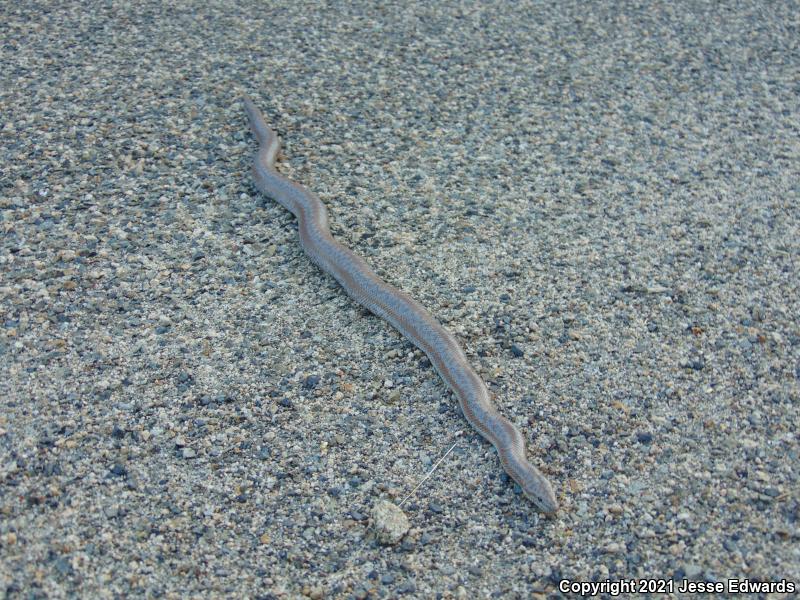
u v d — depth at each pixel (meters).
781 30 1.21
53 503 0.61
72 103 0.99
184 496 0.63
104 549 0.59
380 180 0.92
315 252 0.82
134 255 0.81
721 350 0.75
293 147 0.96
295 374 0.72
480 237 0.86
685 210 0.90
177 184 0.90
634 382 0.72
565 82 1.08
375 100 1.04
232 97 1.02
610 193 0.92
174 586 0.58
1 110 0.98
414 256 0.83
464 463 0.67
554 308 0.79
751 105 1.06
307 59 1.10
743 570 0.60
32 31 1.12
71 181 0.89
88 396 0.69
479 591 0.59
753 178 0.94
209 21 1.16
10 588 0.57
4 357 0.71
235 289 0.79
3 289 0.77
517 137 0.99
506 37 1.17
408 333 0.75
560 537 0.62
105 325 0.75
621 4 1.26
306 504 0.63
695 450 0.67
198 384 0.71
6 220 0.84
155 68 1.06
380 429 0.69
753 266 0.83
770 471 0.66
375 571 0.60
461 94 1.05
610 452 0.67
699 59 1.14
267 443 0.67
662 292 0.80
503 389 0.72
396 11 1.21
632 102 1.05
